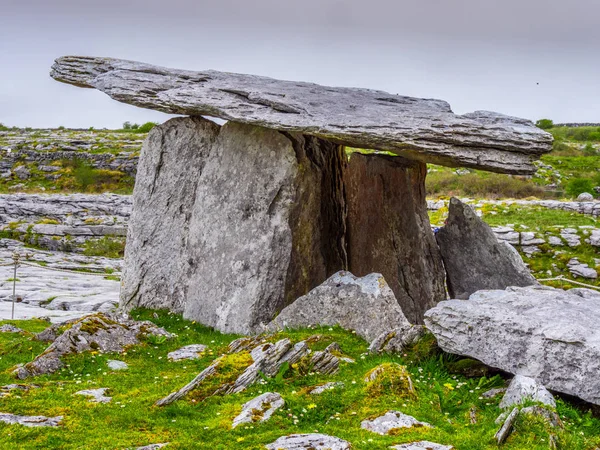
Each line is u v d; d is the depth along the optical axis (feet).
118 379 34.42
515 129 44.39
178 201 55.42
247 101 50.75
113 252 114.21
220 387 30.45
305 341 36.32
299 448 23.59
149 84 54.24
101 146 199.82
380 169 54.95
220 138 53.57
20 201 135.13
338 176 56.75
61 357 36.91
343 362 33.53
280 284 48.11
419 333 35.47
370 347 35.94
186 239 54.24
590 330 29.84
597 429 26.68
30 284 84.43
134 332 41.29
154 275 54.60
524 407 25.40
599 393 27.96
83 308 69.10
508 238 89.25
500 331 31.35
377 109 49.01
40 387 32.63
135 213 56.80
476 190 139.03
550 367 29.58
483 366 32.60
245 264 48.96
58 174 179.73
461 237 55.26
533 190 139.33
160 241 55.16
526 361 30.27
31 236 119.14
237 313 47.93
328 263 54.19
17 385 32.53
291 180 49.57
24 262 98.63
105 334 39.81
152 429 26.81
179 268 53.93
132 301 54.95
